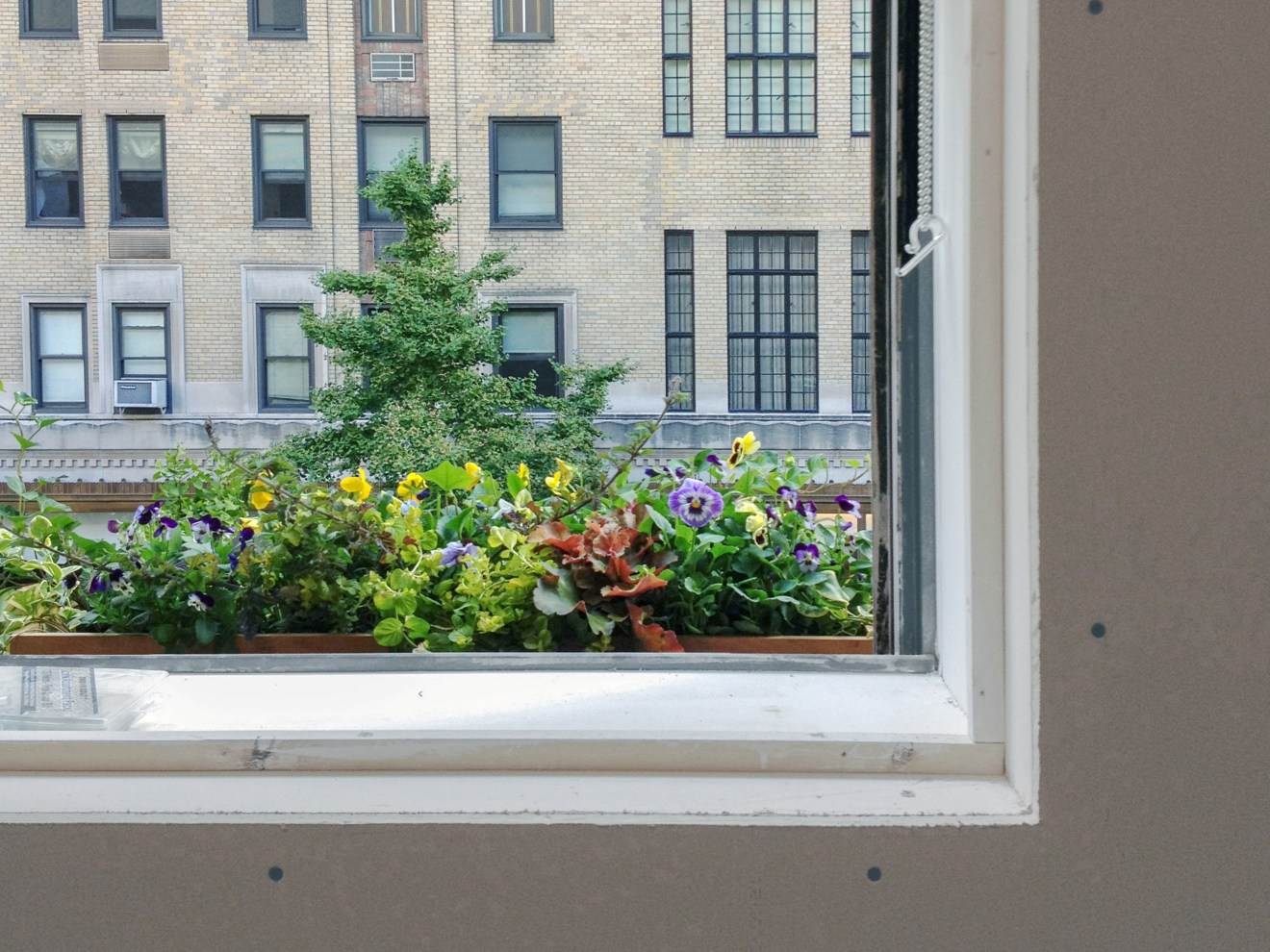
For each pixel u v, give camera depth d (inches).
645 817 23.3
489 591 52.0
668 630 51.6
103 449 645.3
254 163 671.8
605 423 642.2
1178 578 22.8
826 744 24.9
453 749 24.9
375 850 23.3
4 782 24.3
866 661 32.6
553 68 676.7
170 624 55.2
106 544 61.0
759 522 56.1
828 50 675.4
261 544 55.4
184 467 75.7
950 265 28.8
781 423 660.1
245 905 23.4
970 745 24.9
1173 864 23.2
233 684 30.6
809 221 674.8
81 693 28.7
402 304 562.9
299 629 56.7
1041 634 23.0
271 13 674.2
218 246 665.0
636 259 674.2
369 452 541.0
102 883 23.3
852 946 23.4
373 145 682.2
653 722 26.1
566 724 26.0
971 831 23.3
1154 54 22.2
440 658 33.6
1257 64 22.1
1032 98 22.5
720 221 674.8
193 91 666.8
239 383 662.5
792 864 23.3
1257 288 22.4
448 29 675.4
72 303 662.5
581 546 51.1
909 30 35.9
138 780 24.4
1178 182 22.3
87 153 665.6
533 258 671.8
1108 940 23.3
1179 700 22.9
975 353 24.8
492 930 23.4
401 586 53.4
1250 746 22.9
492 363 584.1
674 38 677.3
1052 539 22.8
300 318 610.2
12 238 661.3
